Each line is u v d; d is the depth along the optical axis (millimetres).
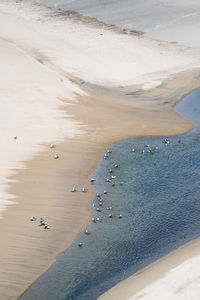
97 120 84750
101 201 63000
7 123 81438
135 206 62344
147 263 52344
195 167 71562
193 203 62719
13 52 105625
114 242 55625
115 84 102062
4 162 69938
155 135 81250
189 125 85500
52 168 69562
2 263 51281
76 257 53219
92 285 49688
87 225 58219
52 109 87125
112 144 77750
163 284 48594
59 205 61281
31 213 59094
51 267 51656
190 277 49188
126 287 48938
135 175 69625
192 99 96562
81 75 104812
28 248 53562
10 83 94312
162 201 63375
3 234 55000
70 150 74875
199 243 54844
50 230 56531
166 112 90750
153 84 102875
